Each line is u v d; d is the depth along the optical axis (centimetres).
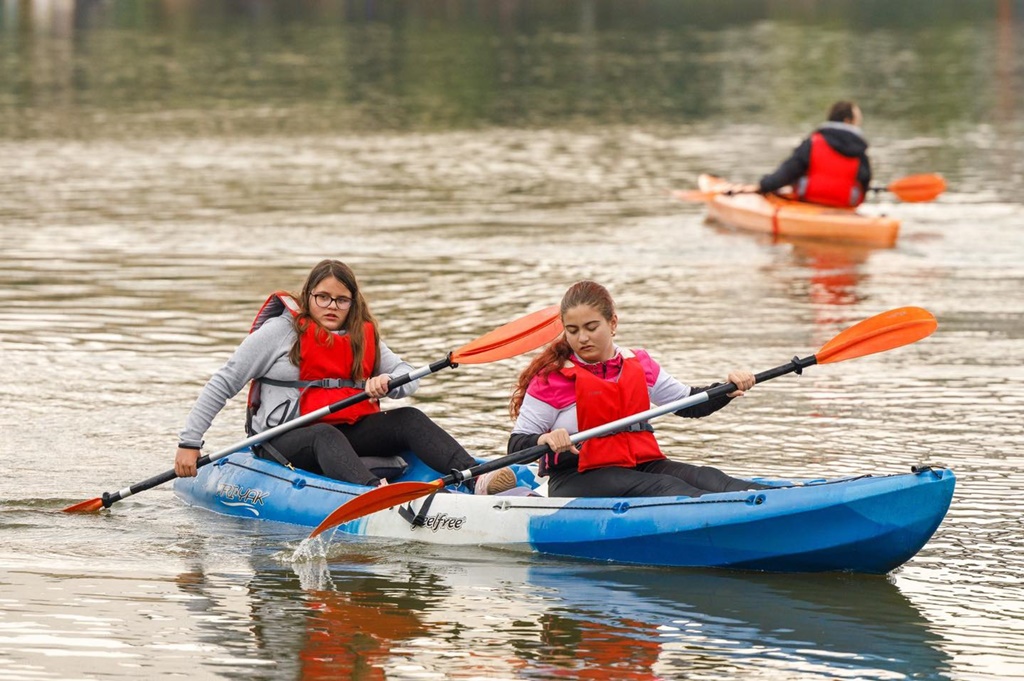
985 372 2880
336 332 2128
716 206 4803
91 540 1967
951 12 16150
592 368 1889
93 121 7450
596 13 16125
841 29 13975
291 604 1712
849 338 1966
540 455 1845
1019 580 1781
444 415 2588
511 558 1886
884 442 2398
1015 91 8794
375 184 5506
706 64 10631
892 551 1755
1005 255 4172
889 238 4328
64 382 2788
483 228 4572
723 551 1808
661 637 1605
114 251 4138
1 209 4862
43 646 1572
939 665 1526
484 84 9375
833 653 1561
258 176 5684
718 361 2934
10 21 14288
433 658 1547
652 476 1880
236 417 2586
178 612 1683
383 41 12512
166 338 3145
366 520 2002
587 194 5300
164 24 14175
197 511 2122
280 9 16275
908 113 7850
